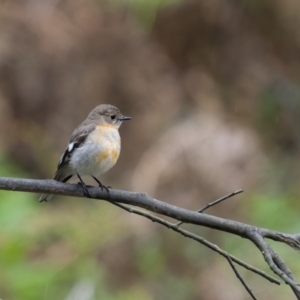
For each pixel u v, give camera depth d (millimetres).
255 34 17375
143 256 12664
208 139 14062
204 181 13633
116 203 7359
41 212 12398
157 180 13719
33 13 15883
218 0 16969
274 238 7152
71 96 15367
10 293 9930
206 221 7219
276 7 17328
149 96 15523
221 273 12375
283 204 12773
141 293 11898
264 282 12016
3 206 10766
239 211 13258
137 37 16344
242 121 15680
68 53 15633
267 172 14070
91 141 8484
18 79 15250
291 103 16766
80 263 11742
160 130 14750
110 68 15711
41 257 11586
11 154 14602
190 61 16547
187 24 16719
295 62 17469
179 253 12875
